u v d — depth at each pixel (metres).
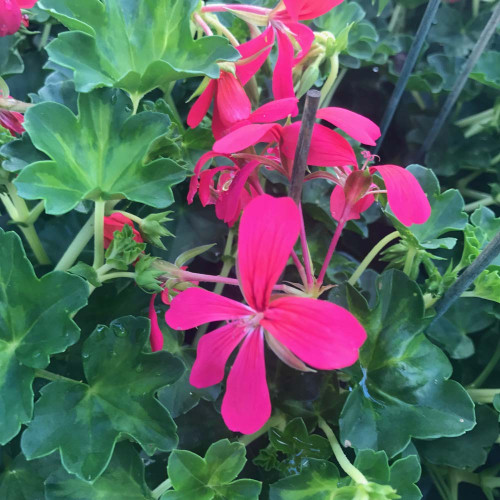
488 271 0.20
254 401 0.13
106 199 0.16
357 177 0.14
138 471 0.17
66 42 0.16
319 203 0.24
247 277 0.13
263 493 0.20
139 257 0.16
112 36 0.17
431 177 0.21
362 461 0.17
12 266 0.16
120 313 0.21
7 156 0.16
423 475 0.23
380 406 0.18
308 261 0.15
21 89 0.26
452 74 0.29
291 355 0.13
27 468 0.18
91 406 0.16
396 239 0.26
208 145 0.23
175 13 0.17
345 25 0.28
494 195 0.27
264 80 0.26
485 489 0.23
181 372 0.17
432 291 0.19
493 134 0.29
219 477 0.16
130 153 0.17
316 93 0.12
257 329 0.13
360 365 0.19
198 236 0.24
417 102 0.31
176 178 0.17
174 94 0.26
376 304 0.19
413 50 0.23
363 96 0.31
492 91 0.30
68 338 0.15
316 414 0.20
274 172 0.24
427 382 0.19
